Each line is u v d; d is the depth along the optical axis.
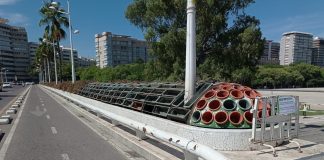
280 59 146.62
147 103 11.24
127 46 112.19
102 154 7.88
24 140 9.75
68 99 27.83
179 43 20.62
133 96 13.54
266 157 6.39
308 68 107.06
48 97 36.72
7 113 17.95
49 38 56.97
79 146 8.84
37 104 25.41
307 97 38.00
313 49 147.12
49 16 52.03
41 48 79.94
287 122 7.32
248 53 20.72
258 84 90.06
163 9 21.05
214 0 19.80
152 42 22.56
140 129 7.98
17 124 13.40
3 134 10.85
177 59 21.23
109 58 107.00
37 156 7.70
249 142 6.93
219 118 7.51
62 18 52.69
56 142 9.42
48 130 11.72
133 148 8.33
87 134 10.81
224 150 6.95
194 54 8.73
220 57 21.80
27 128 12.23
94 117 14.63
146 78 25.28
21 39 157.88
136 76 46.72
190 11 8.59
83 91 25.42
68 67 105.94
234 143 6.93
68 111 19.28
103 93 18.97
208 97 8.15
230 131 6.96
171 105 9.44
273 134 7.09
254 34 20.42
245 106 7.76
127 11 23.64
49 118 15.56
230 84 8.74
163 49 21.95
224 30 21.92
